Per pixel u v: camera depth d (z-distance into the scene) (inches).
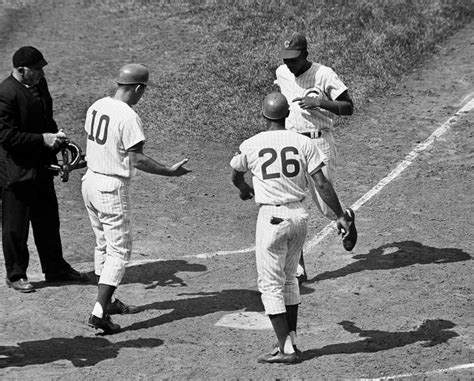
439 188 1509.6
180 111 1867.6
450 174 1562.5
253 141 912.3
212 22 2220.7
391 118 1798.7
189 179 1620.3
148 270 1245.1
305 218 900.0
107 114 1002.1
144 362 925.8
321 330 1011.9
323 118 1147.9
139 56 2107.5
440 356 928.9
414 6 2209.6
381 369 896.3
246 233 1398.9
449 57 2030.0
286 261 915.4
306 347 962.7
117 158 1003.3
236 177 938.7
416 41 2074.3
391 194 1499.8
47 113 1145.4
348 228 924.6
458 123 1752.0
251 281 1195.9
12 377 885.2
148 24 2268.7
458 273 1184.2
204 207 1510.8
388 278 1177.4
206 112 1859.0
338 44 2044.8
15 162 1117.7
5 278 1208.8
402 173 1581.0
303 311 1075.3
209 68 2009.1
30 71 1100.5
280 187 892.0
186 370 903.1
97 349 967.0
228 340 994.1
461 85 1904.5
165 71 2020.2
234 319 1058.1
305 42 1127.6
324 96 1143.0
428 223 1376.7
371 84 1921.8
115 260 1007.0
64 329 1025.5
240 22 2194.9
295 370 897.5
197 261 1283.2
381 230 1360.7
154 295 1145.4
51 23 2322.8
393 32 2091.5
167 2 2372.0
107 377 888.3
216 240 1371.8
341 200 1488.7
